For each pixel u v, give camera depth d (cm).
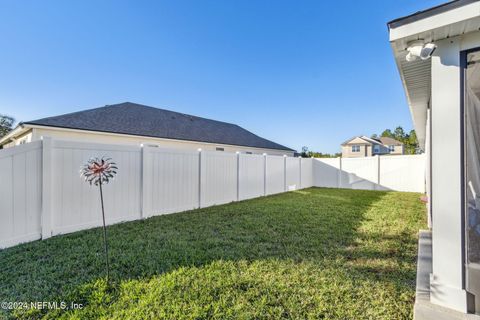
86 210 513
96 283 284
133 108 1434
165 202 667
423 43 244
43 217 447
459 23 214
